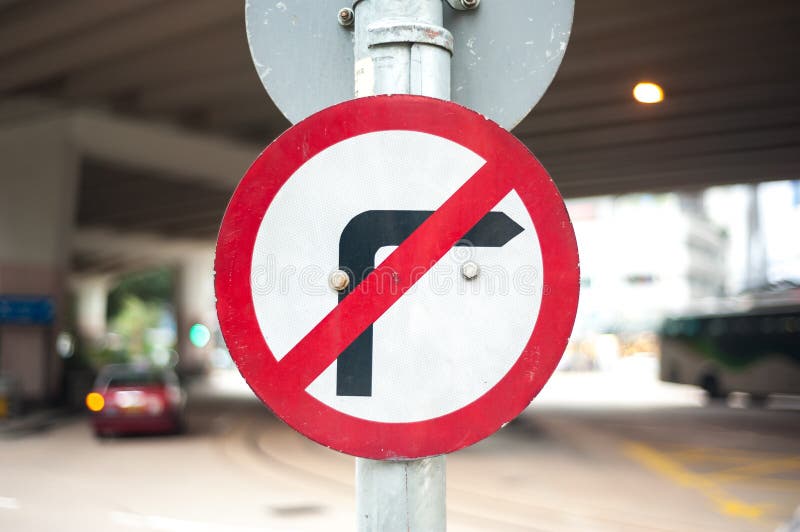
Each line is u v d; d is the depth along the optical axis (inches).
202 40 637.3
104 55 693.3
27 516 340.5
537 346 64.3
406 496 64.2
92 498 384.2
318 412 64.4
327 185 65.2
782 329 1064.8
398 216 65.1
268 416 869.8
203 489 411.2
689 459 542.6
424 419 64.2
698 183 989.2
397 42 66.0
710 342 1167.0
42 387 913.5
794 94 644.1
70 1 617.9
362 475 65.3
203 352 1946.4
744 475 472.1
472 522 334.6
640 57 576.4
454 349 64.4
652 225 3489.2
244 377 64.4
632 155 837.2
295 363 64.7
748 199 2159.2
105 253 1782.7
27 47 699.4
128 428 634.2
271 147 65.4
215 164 984.3
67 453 561.0
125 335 2289.6
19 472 470.3
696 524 332.5
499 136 65.1
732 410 987.3
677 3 501.7
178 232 1676.9
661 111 693.9
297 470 481.4
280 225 65.2
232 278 65.0
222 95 764.6
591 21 532.1
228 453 561.0
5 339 907.4
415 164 65.1
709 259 3895.2
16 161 908.0
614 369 2534.5
